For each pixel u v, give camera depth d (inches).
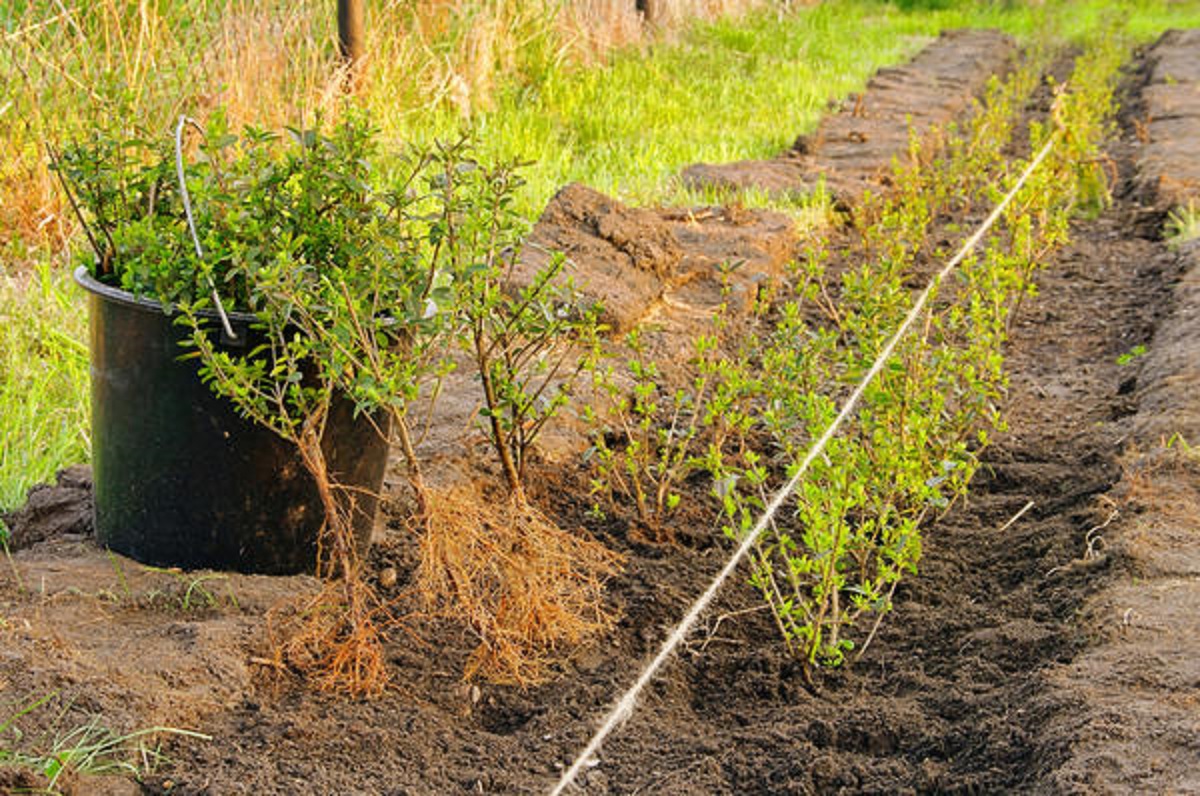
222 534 148.8
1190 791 108.6
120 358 146.8
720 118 452.4
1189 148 447.5
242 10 327.6
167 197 156.6
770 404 165.9
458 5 415.8
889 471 153.4
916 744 125.3
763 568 152.3
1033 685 129.4
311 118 319.6
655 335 242.1
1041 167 332.5
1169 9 1008.2
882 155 411.5
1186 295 277.9
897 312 201.9
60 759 112.2
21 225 268.4
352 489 142.3
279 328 135.3
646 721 130.3
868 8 895.7
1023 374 245.3
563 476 187.0
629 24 542.9
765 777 120.1
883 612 149.6
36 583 144.6
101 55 295.7
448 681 137.7
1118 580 150.9
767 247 295.3
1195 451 186.2
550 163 358.0
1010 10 923.4
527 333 153.8
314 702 130.6
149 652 131.3
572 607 148.6
